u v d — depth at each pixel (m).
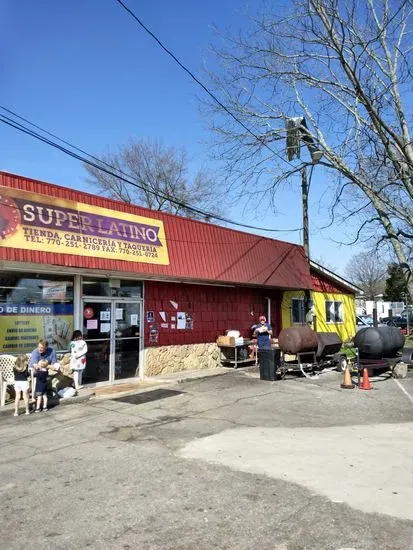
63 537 4.55
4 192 10.25
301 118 16.81
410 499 5.38
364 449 7.36
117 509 5.16
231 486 5.79
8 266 10.73
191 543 4.41
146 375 14.36
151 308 14.75
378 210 16.27
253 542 4.42
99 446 7.56
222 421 9.26
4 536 4.59
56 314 11.91
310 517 4.93
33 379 10.12
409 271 16.39
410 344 32.97
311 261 22.70
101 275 12.91
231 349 17.53
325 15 14.65
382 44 15.41
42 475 6.26
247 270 17.56
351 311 26.67
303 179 20.78
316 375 15.20
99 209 12.34
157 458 6.92
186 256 14.89
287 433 8.36
